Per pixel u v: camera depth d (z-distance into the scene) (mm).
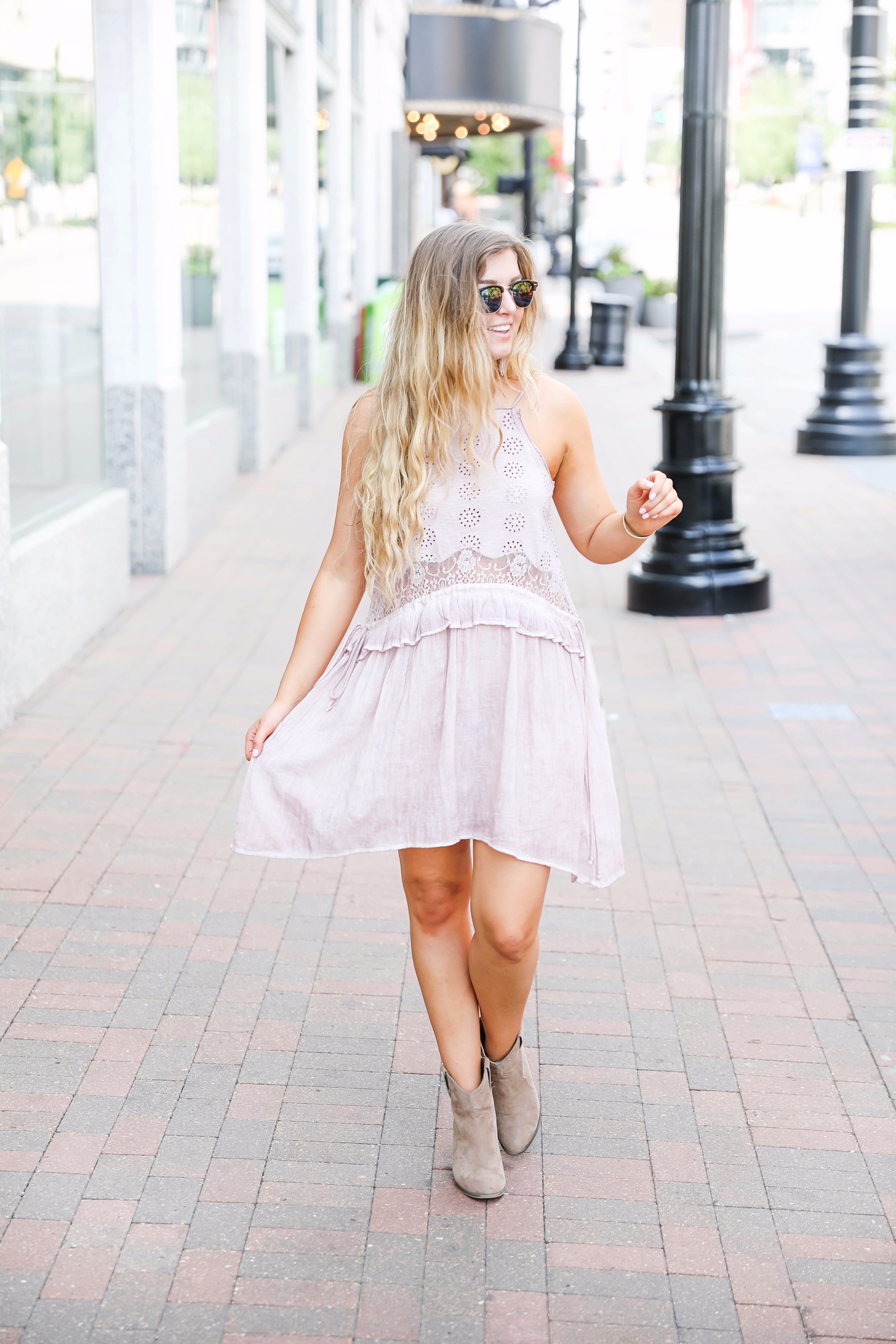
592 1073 3396
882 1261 2764
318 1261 2721
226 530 9836
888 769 5582
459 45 17578
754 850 4770
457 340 2596
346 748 2773
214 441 10359
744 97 72438
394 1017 3629
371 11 19953
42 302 6801
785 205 94438
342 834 2738
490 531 2670
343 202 17266
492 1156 2912
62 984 3730
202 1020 3576
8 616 5660
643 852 4730
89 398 7734
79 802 4973
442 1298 2631
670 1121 3217
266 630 7316
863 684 6707
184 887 4336
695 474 7938
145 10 7684
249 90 11219
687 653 7223
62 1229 2783
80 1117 3154
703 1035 3584
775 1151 3111
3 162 6258
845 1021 3670
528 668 2688
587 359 23234
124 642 7023
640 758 5664
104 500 7434
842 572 8969
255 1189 2930
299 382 14844
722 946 4070
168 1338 2504
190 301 9875
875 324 30219
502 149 60250
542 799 2658
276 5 12305
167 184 8203
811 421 13852
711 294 7848
